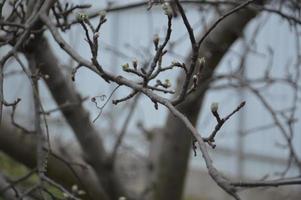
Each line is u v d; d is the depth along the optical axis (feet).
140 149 24.14
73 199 7.09
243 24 10.25
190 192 27.37
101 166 10.68
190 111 10.86
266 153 24.12
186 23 5.11
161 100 4.93
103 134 21.22
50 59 9.11
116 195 11.02
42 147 7.68
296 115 22.56
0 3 6.61
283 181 5.08
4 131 9.89
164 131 11.65
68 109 9.94
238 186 5.11
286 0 11.66
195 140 4.94
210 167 4.45
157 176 11.73
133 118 24.91
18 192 7.66
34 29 7.32
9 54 6.19
